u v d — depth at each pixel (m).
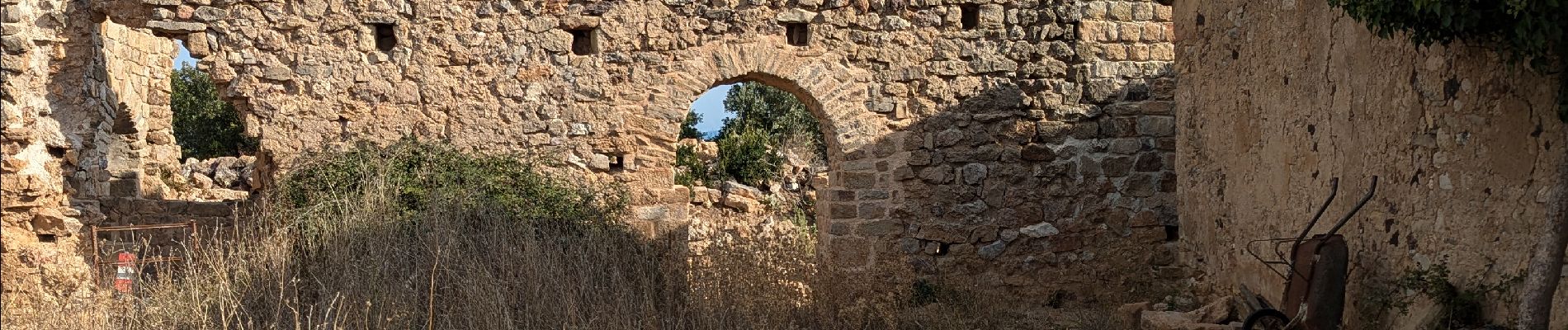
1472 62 6.77
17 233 9.74
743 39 11.02
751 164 18.73
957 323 9.66
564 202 9.95
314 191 9.65
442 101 10.69
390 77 10.63
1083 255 11.62
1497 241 6.66
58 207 10.11
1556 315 6.38
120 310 8.21
